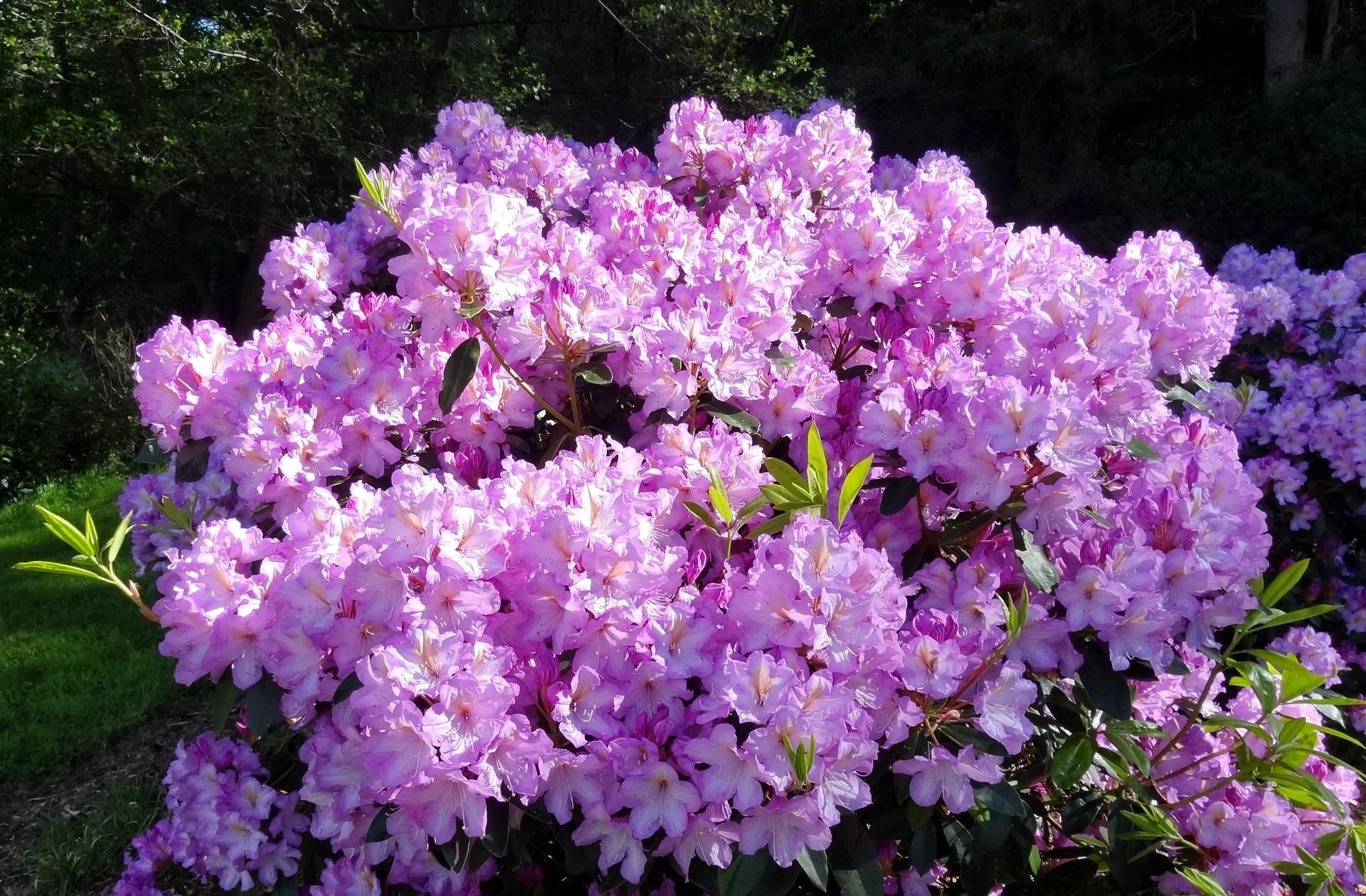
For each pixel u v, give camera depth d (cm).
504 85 617
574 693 106
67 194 718
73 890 218
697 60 635
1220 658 127
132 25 560
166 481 192
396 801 104
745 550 126
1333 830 135
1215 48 919
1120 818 129
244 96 534
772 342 143
